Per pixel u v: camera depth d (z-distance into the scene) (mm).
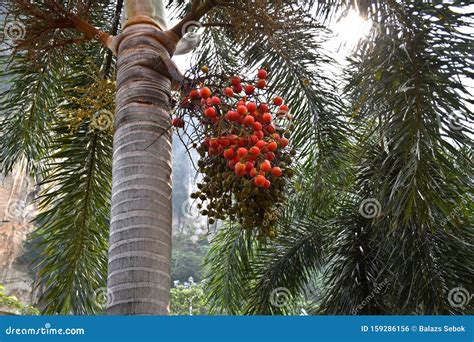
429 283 4809
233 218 2604
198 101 2709
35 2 3658
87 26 3422
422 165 3137
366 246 6074
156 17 3242
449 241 5047
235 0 3412
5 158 4918
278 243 6562
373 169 4898
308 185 5301
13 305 10734
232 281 6258
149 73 2854
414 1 3361
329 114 4828
